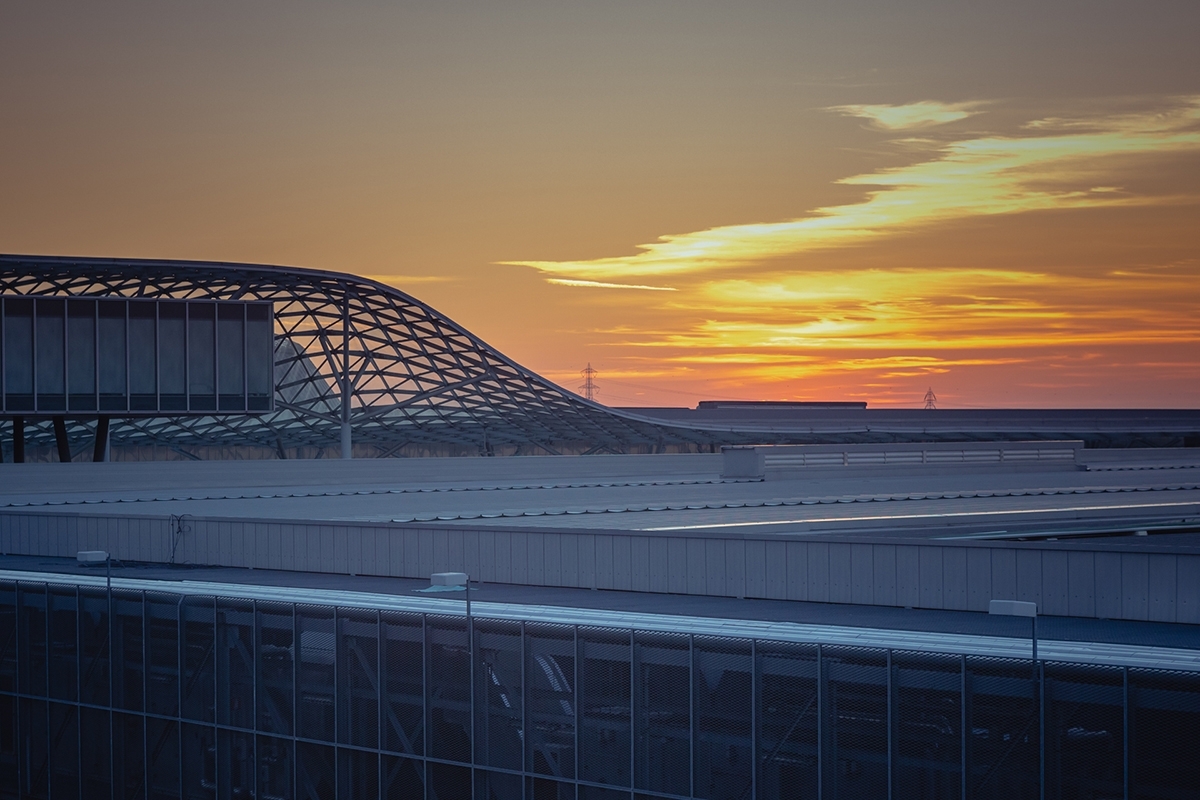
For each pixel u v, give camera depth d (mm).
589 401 127062
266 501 52625
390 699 24406
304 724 25562
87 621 29266
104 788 28500
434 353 121750
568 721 22406
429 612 24422
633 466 64812
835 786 20000
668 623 23609
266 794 25984
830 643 20188
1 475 50719
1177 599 23641
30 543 41594
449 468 60094
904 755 19438
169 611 27672
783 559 28031
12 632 30781
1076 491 56500
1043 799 18312
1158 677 17656
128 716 28172
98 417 78062
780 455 59344
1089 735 18156
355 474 58344
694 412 143750
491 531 32156
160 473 54562
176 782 27375
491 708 23219
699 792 21141
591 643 22266
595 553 30594
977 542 25750
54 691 29672
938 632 22406
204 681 27016
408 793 24141
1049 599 25016
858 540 27141
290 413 124250
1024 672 18594
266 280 104562
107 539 39312
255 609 26328
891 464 61844
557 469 62531
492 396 128500
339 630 25125
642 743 21672
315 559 35031
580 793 22203
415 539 33375
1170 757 17531
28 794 30016
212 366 76875
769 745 20547
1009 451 65812
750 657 20828
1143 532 48844
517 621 23031
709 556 29047
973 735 18922
